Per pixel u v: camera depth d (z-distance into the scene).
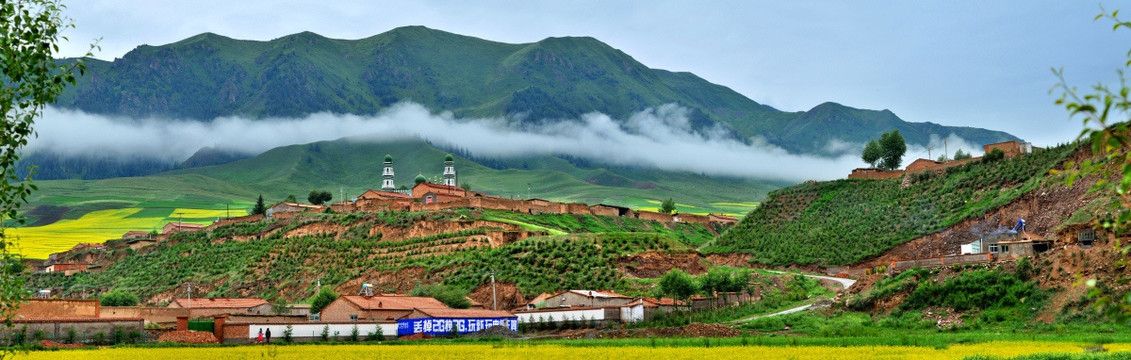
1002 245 122.44
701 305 141.25
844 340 88.44
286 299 191.50
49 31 28.83
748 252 193.25
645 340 95.31
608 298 138.62
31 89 28.58
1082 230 111.50
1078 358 59.38
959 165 190.38
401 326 121.81
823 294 145.75
